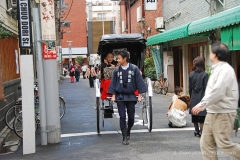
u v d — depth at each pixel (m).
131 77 6.75
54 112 6.94
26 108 6.32
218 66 4.22
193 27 12.00
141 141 7.01
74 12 59.22
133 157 5.86
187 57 16.34
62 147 6.73
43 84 6.82
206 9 13.68
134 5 28.78
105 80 8.15
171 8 18.42
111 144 6.85
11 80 10.99
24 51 6.80
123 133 6.82
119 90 6.77
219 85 4.06
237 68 11.69
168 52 18.02
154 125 8.80
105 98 8.06
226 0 12.08
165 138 7.23
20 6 6.45
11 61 11.48
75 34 59.66
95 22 61.72
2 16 10.24
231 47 9.67
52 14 6.66
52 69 6.79
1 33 7.61
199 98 7.02
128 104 6.95
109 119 10.02
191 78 7.13
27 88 6.30
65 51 59.72
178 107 8.40
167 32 15.04
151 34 23.08
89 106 13.57
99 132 7.96
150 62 21.20
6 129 8.90
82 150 6.46
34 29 6.65
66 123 9.59
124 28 32.91
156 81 18.92
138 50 10.06
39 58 6.71
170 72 18.11
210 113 4.28
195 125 7.30
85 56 59.78
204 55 14.14
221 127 4.19
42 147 6.79
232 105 4.18
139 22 25.89
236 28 9.34
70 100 16.19
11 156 6.34
